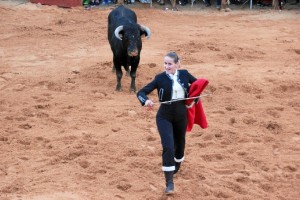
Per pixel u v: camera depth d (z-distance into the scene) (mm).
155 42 34062
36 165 15984
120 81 23953
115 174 15383
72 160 16438
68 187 14461
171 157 13711
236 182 15102
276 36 36062
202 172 15688
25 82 25328
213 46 32219
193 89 13859
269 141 18406
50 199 13695
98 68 27469
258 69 27344
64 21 40969
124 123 19828
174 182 14984
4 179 14953
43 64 28781
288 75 26281
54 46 33125
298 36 36125
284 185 15148
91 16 43125
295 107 22047
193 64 28328
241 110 21469
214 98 22922
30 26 39031
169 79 13836
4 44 33594
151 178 15250
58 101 22469
